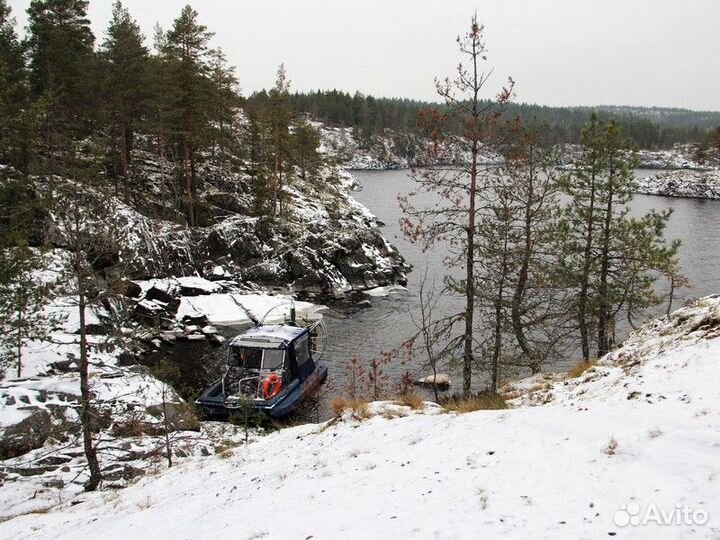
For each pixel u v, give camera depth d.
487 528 5.28
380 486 7.14
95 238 14.15
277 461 10.39
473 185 17.95
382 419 11.33
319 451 10.21
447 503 6.06
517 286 20.61
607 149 23.31
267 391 21.69
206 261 42.00
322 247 45.06
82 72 39.28
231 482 9.75
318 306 39.50
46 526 10.34
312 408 23.22
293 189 66.12
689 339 10.45
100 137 44.16
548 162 20.84
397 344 31.47
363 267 44.75
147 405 18.83
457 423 9.05
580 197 24.14
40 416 16.73
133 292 33.38
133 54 41.91
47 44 40.19
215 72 54.56
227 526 7.10
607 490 5.51
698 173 122.44
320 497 7.32
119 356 26.27
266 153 57.44
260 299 38.59
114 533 8.27
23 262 14.24
